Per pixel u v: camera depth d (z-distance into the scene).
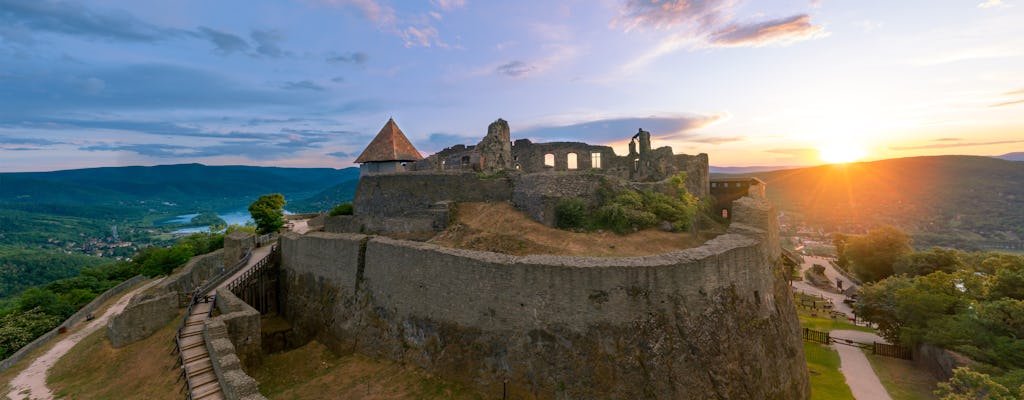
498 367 17.73
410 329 20.64
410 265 20.97
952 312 29.50
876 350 31.09
